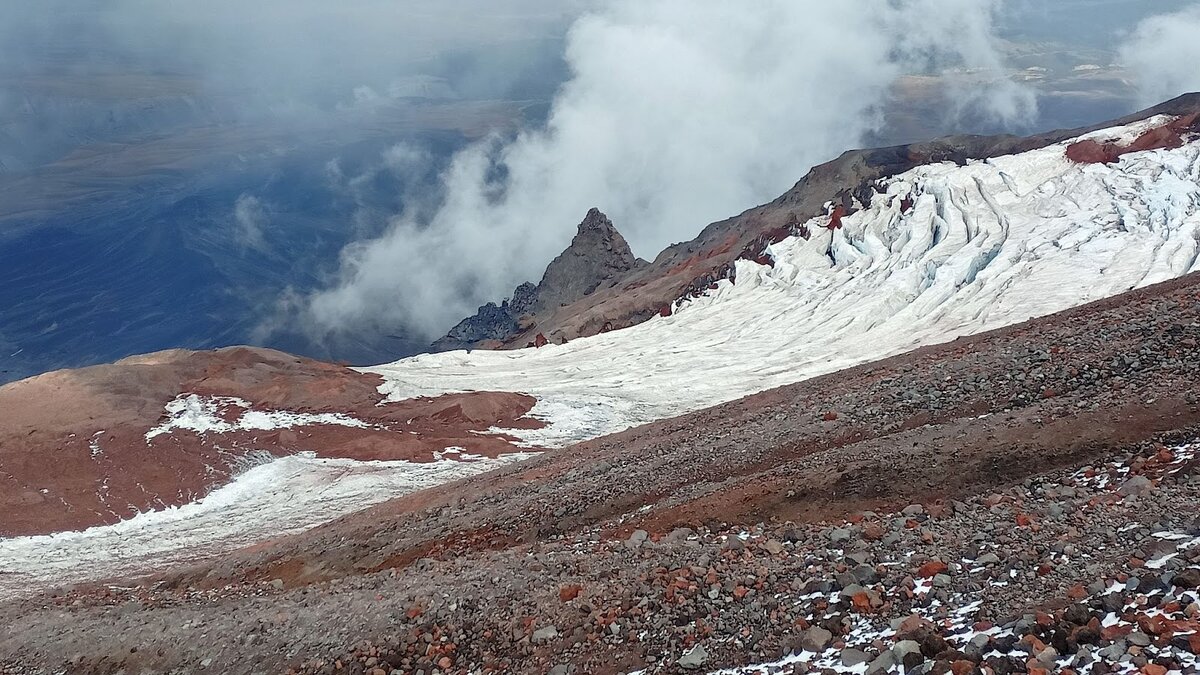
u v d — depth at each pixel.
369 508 44.84
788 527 18.91
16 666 22.67
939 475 19.38
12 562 50.34
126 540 53.88
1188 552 11.38
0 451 65.81
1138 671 8.95
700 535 19.98
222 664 19.17
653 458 31.61
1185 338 24.73
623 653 14.54
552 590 17.72
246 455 69.69
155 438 71.06
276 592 26.84
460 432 77.12
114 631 23.20
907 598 13.17
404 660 16.88
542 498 30.17
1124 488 15.22
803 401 34.59
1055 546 13.51
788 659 12.39
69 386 76.62
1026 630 10.56
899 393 29.36
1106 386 22.84
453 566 21.95
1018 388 25.75
